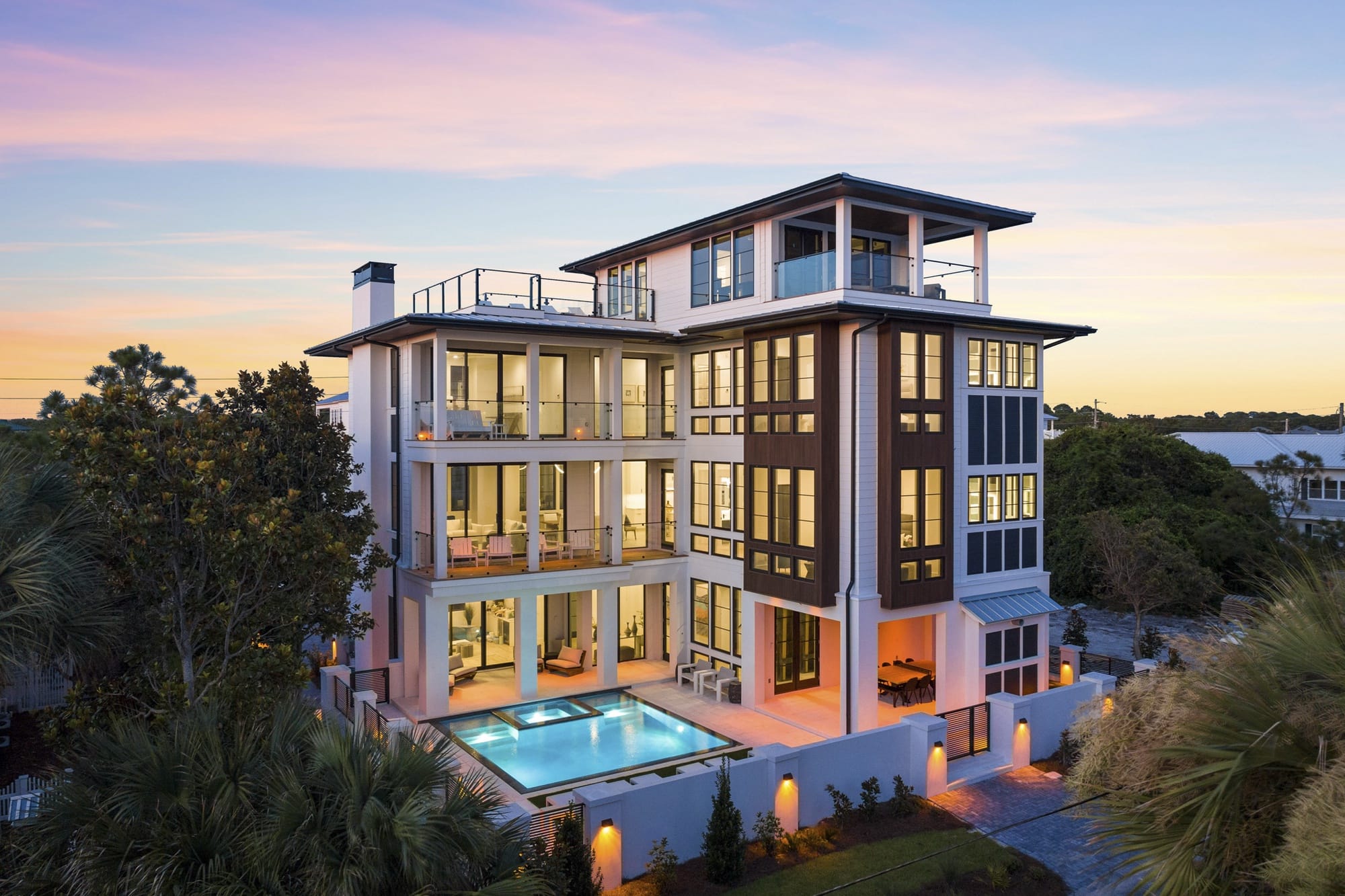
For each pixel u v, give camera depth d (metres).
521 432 25.06
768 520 22.08
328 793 9.18
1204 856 6.05
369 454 25.05
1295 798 5.56
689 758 18.62
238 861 8.67
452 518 24.42
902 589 20.30
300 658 16.12
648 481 27.36
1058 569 38.28
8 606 9.58
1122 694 7.87
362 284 26.33
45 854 9.11
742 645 22.91
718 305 24.33
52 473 11.18
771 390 21.97
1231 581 36.38
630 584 24.66
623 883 13.82
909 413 20.44
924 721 17.44
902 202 21.38
